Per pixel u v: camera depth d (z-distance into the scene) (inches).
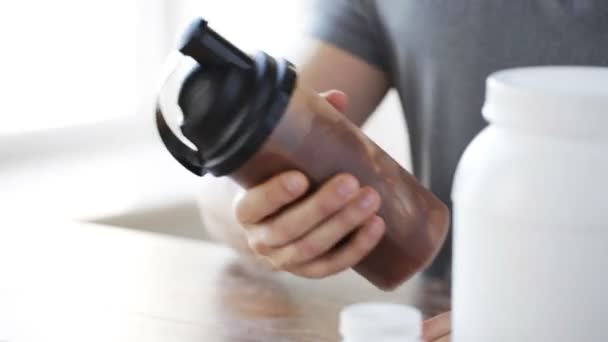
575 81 32.4
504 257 32.1
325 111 36.4
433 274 52.8
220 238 51.2
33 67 75.6
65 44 77.0
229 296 45.1
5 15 73.3
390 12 54.3
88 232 52.5
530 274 31.9
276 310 43.8
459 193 32.9
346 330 35.0
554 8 50.4
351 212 37.3
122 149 81.4
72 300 44.4
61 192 73.9
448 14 52.4
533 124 31.0
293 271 40.5
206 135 35.0
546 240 31.5
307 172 36.7
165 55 82.6
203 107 34.7
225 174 36.0
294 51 55.9
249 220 39.1
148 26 81.6
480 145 32.5
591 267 31.5
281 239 38.9
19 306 43.8
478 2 51.7
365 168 37.2
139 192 76.8
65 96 77.9
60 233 52.3
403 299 45.3
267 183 36.9
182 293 45.3
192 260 49.1
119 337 41.2
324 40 55.4
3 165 73.9
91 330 41.8
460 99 53.1
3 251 49.8
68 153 77.8
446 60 53.0
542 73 33.3
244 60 34.8
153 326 42.1
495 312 32.5
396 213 37.9
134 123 82.0
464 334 33.5
